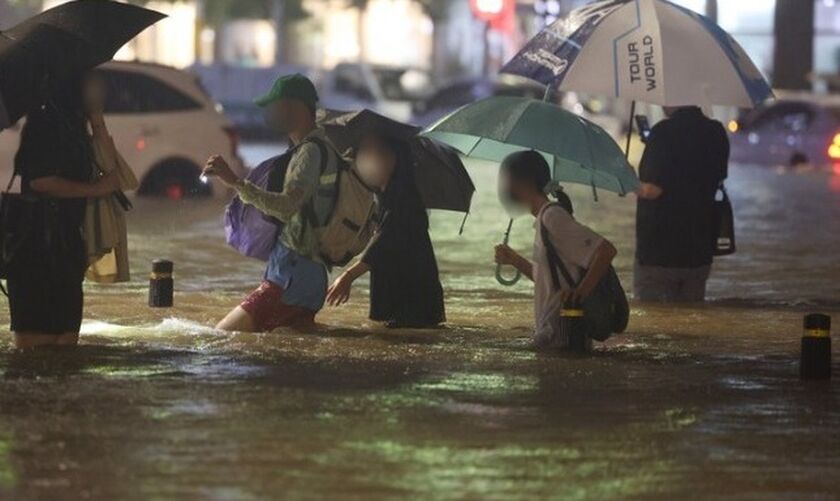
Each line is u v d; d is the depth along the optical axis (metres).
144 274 55.84
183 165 85.56
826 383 35.72
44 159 35.47
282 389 32.94
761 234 76.69
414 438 28.80
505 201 39.03
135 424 29.44
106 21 35.84
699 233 49.88
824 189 108.50
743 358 38.88
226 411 30.67
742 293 53.69
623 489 25.80
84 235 36.75
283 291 40.38
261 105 39.41
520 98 39.38
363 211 40.22
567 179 40.38
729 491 25.94
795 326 44.94
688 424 30.83
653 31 42.84
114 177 36.09
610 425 30.48
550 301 39.00
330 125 40.75
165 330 40.81
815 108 133.88
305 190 38.78
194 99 86.06
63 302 36.81
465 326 43.12
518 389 33.69
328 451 27.69
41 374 34.00
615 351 39.47
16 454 27.17
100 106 36.22
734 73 43.12
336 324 42.62
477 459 27.41
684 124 49.34
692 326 44.56
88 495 24.67
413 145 41.31
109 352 36.84
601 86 42.53
